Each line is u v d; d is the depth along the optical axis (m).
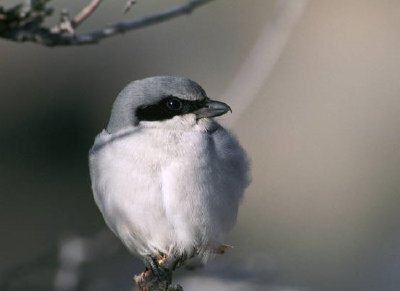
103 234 9.31
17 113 13.41
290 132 14.23
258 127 14.21
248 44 14.24
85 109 13.56
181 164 7.66
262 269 9.30
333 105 14.52
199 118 7.93
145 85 7.95
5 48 13.67
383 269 13.25
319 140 14.29
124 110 7.93
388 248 13.53
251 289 9.16
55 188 13.07
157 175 7.65
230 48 14.22
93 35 5.48
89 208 13.00
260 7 14.48
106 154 7.81
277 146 14.14
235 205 8.01
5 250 12.55
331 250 13.52
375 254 13.47
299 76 14.66
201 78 13.93
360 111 14.59
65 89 13.62
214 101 8.03
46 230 12.80
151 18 5.72
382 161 14.27
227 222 7.98
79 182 13.16
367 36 15.15
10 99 13.46
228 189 7.84
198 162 7.68
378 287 13.11
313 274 13.16
